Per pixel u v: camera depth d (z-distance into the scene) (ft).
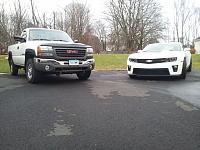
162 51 36.17
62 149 11.41
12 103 19.56
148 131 13.48
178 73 33.14
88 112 16.99
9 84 28.96
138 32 180.34
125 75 39.34
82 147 11.61
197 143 12.01
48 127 14.11
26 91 24.47
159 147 11.60
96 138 12.59
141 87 27.02
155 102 19.90
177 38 222.69
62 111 17.25
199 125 14.44
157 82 31.19
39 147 11.60
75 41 34.24
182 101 20.30
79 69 30.09
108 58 70.13
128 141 12.23
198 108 18.12
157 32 176.14
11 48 38.34
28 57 31.48
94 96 22.06
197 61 71.67
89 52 30.76
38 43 29.17
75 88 26.18
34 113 16.81
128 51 180.04
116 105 18.89
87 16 180.24
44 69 28.35
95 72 44.57
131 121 15.10
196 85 28.76
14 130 13.66
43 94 22.94
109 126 14.24
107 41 212.02
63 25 160.86
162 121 15.11
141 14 178.91
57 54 28.68
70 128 13.94
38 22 83.30
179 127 14.10
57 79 33.78
